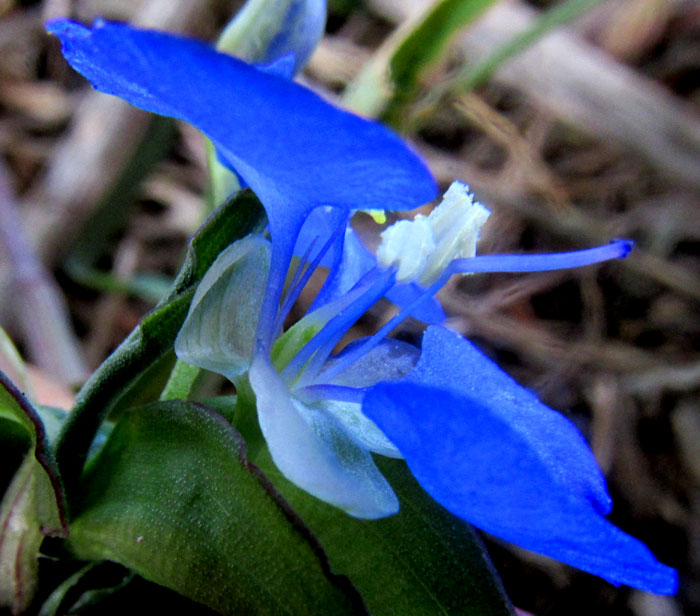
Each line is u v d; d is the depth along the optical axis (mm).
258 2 48
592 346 84
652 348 86
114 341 88
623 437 81
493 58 72
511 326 84
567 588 71
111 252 93
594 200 96
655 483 79
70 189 85
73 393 55
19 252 77
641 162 95
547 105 93
